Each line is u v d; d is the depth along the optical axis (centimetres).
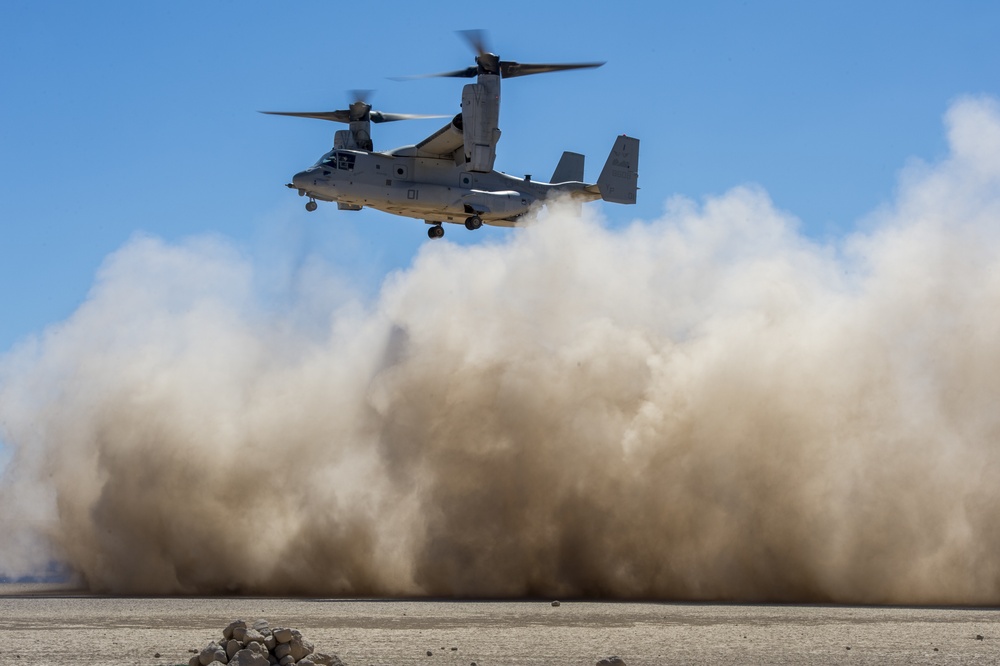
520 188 8219
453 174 7769
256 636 2414
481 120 6806
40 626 3328
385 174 7550
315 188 7394
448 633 3159
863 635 3105
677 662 2586
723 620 3547
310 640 2989
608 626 3350
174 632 3153
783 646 2862
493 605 4203
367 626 3350
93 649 2783
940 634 3133
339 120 8075
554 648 2823
